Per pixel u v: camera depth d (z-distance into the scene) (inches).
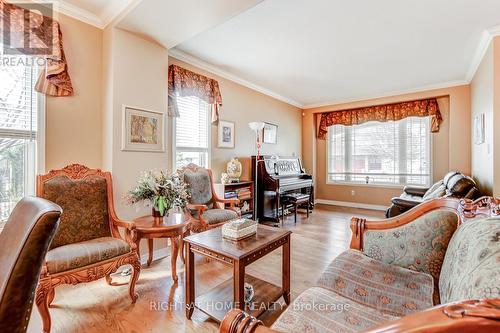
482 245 37.0
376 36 112.4
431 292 49.3
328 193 250.7
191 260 68.8
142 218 89.6
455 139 176.1
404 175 212.1
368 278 53.4
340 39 115.6
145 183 85.1
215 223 107.6
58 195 74.2
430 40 116.2
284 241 73.7
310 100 232.4
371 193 226.4
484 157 127.6
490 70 113.9
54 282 59.8
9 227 35.3
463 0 86.9
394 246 62.7
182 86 129.7
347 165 240.8
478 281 30.9
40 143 84.1
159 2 79.5
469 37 113.3
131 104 99.7
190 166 125.6
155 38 103.6
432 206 61.7
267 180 170.4
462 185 109.8
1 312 25.1
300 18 97.9
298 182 191.5
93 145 97.5
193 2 79.4
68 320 66.0
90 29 95.8
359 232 67.7
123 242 74.6
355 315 42.5
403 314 43.4
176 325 64.9
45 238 27.9
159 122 109.7
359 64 145.5
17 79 81.4
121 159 97.0
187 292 68.1
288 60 140.3
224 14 85.8
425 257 59.0
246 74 163.6
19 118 81.8
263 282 79.2
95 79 97.7
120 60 96.2
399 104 206.7
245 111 179.6
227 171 156.7
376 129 225.6
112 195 86.7
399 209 135.6
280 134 219.0
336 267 57.4
